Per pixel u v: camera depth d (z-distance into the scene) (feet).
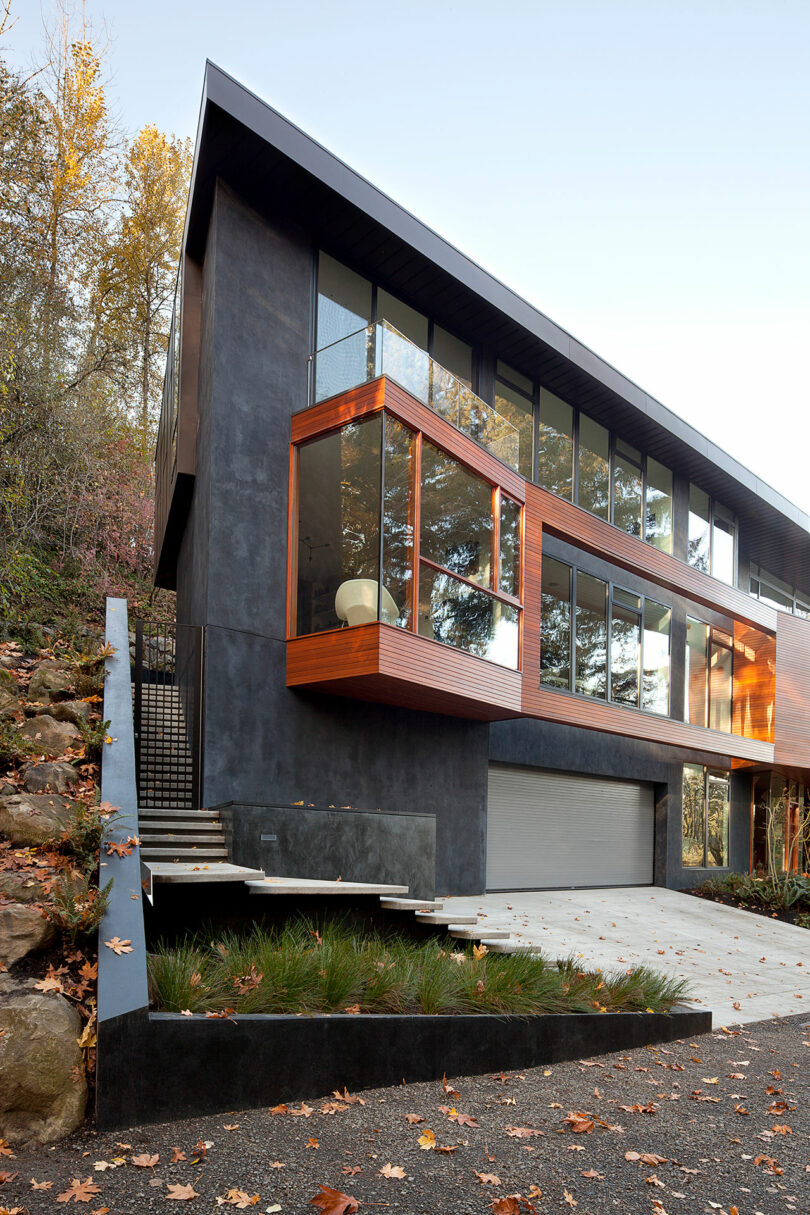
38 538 45.75
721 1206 10.71
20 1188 9.42
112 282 69.56
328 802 32.91
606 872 50.19
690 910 43.80
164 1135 11.10
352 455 31.35
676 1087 16.11
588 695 47.24
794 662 63.10
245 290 33.01
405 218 36.73
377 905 21.66
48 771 18.22
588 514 45.24
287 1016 13.01
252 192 33.71
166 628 43.29
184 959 14.76
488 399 44.21
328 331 36.50
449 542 33.76
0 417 43.21
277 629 32.22
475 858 39.45
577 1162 11.75
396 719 36.09
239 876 18.03
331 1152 11.12
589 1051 17.87
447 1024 15.15
